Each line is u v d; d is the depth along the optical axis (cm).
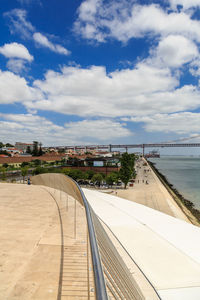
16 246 472
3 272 359
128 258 604
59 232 572
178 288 474
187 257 639
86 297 298
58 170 7025
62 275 353
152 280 500
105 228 854
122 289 334
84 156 17862
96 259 167
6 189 1546
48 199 1097
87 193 1631
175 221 1038
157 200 4278
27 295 298
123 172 5897
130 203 1420
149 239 768
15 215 751
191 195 6162
